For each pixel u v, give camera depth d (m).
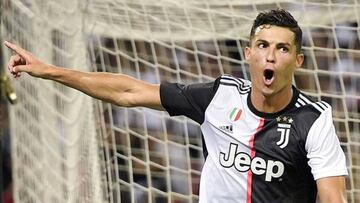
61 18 21.09
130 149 21.34
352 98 21.47
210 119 11.88
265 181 11.46
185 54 22.48
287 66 11.16
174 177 22.94
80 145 20.23
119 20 21.19
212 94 11.97
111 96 12.39
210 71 22.36
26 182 21.44
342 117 21.66
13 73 12.41
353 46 21.30
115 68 22.12
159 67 21.53
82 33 20.80
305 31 20.52
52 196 20.48
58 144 20.84
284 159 11.38
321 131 11.26
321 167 11.15
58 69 12.41
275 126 11.43
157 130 23.06
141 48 22.39
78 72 12.48
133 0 21.14
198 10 20.77
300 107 11.45
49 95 21.38
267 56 11.11
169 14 21.06
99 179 19.55
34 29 21.44
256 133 11.48
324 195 11.05
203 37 21.05
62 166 20.53
